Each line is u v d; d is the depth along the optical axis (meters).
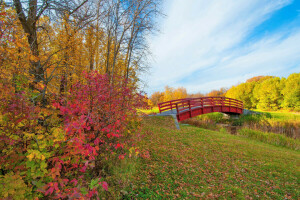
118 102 3.87
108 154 4.68
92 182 2.33
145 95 5.13
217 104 22.14
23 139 2.40
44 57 4.34
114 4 8.28
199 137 10.77
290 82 30.81
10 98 2.32
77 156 2.83
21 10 4.16
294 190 5.18
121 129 3.96
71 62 5.19
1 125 2.25
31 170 2.24
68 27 5.89
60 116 3.11
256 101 41.06
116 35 9.06
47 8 4.86
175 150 7.48
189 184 4.82
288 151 10.73
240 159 7.49
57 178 2.42
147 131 9.73
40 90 3.33
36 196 2.29
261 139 13.66
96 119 3.21
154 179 4.76
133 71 10.95
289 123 19.00
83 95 3.12
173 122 14.23
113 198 3.56
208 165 6.38
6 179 2.04
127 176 4.45
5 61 2.62
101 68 10.45
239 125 21.27
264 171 6.45
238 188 4.91
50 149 2.67
